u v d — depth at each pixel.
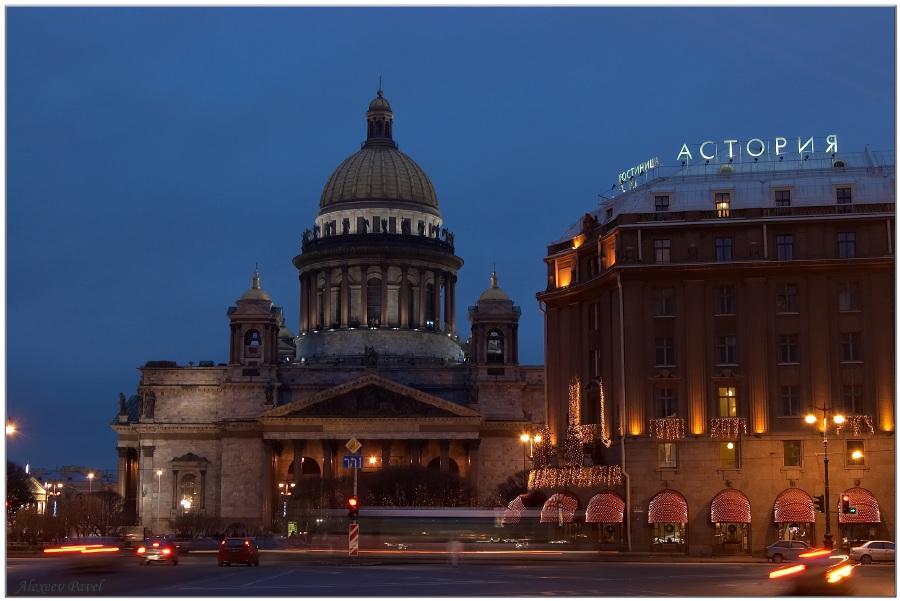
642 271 123.38
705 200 126.88
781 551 106.81
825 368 119.06
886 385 118.00
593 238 134.12
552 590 66.19
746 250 122.69
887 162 132.00
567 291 137.75
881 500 116.25
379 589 66.94
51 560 108.88
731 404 120.75
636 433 121.56
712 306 122.31
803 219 121.69
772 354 120.44
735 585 70.38
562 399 138.62
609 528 124.06
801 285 120.81
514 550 112.75
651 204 128.25
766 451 118.56
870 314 119.25
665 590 66.19
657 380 121.94
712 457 119.44
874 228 120.62
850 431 117.31
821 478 117.44
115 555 82.19
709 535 118.25
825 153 134.25
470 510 116.62
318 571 87.94
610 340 127.00
